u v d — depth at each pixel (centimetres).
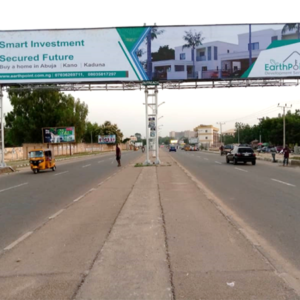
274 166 2758
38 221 824
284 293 393
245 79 2489
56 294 401
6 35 2438
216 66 2469
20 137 5581
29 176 2252
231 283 421
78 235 664
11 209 1000
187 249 556
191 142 12781
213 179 1733
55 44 2439
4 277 459
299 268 475
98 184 1596
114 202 1038
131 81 2491
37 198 1219
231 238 618
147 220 768
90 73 2447
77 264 500
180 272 458
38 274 466
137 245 582
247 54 2461
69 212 902
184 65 2467
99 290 408
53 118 5481
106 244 591
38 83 2497
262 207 954
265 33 2453
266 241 611
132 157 4966
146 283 424
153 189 1301
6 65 2450
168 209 896
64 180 1880
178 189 1291
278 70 2452
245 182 1595
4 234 703
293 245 586
